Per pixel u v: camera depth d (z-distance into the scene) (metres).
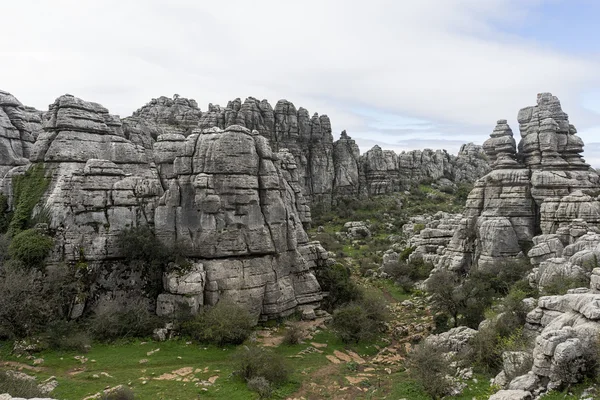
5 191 54.66
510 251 62.22
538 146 67.88
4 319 38.03
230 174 49.25
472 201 69.75
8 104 76.06
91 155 57.22
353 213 124.88
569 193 63.09
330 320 50.44
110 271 46.81
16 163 72.50
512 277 54.62
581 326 25.09
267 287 49.56
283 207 53.66
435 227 86.38
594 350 23.22
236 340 41.84
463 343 36.31
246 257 49.31
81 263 45.50
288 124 132.00
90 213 47.44
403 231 106.12
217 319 41.81
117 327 41.66
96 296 45.44
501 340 32.75
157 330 41.97
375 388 32.38
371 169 142.75
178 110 130.38
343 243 102.50
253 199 50.31
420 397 29.02
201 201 48.28
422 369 30.73
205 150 49.53
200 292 45.12
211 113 123.69
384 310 50.09
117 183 49.16
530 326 32.12
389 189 142.50
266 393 30.86
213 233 47.84
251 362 33.66
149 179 51.38
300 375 35.56
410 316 54.53
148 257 47.38
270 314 49.25
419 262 75.19
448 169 162.62
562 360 23.03
